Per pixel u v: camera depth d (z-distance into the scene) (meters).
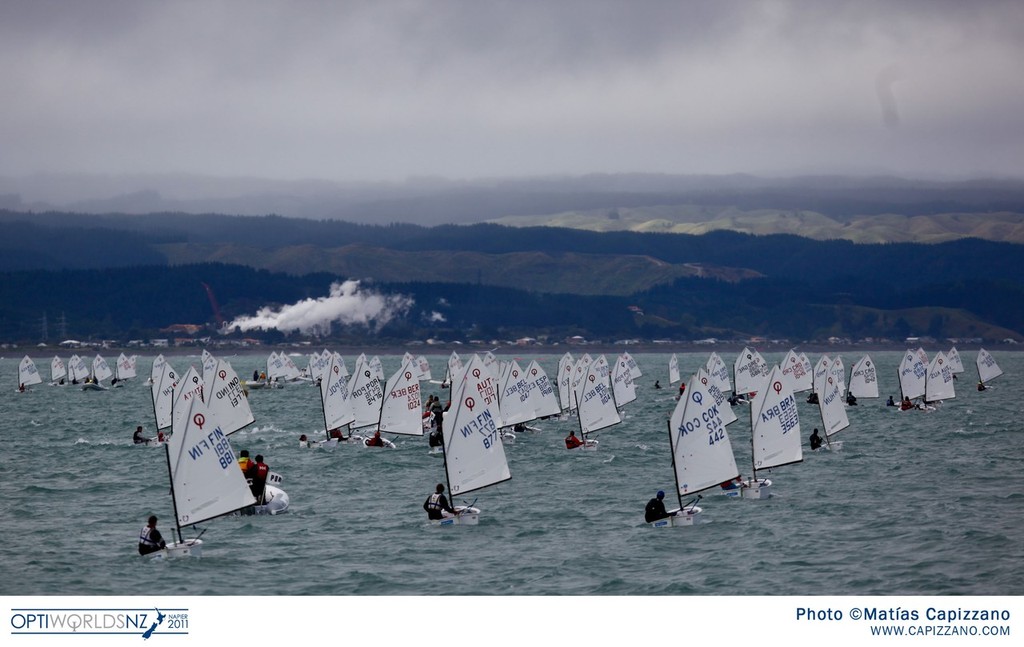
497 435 50.62
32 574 40.00
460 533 47.53
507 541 45.84
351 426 82.31
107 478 64.25
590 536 46.72
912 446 77.94
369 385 82.06
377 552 43.62
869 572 39.91
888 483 60.34
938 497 55.50
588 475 64.94
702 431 49.75
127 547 44.56
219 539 46.12
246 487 44.59
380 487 60.34
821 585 38.22
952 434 86.12
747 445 80.31
